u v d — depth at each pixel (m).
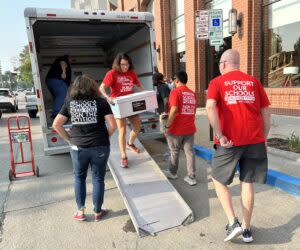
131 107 4.74
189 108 4.66
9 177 5.46
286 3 9.09
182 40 14.34
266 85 10.02
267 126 3.22
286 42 9.25
